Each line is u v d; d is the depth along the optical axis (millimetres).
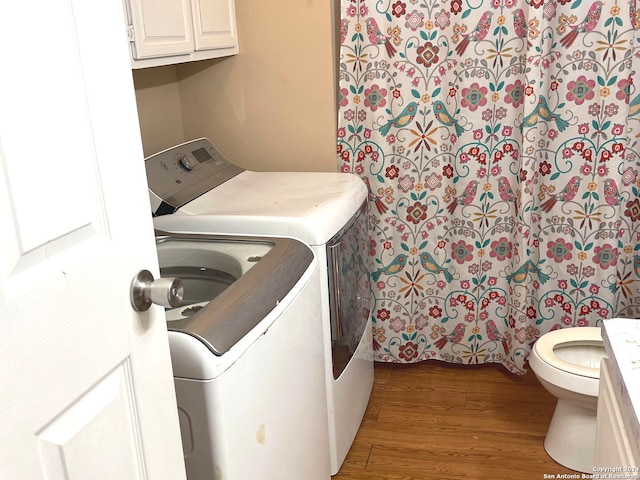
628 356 1001
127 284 887
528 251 2400
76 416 792
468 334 2613
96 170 825
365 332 2314
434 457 2131
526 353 2535
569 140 2295
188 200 2043
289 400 1532
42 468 734
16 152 687
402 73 2346
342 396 2031
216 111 2596
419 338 2664
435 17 2283
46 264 739
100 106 826
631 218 2383
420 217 2498
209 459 1237
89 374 808
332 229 1866
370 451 2178
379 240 2527
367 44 2330
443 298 2588
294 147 2535
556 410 2115
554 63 2246
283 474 1511
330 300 1901
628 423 928
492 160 2393
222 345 1234
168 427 1014
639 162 2307
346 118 2436
